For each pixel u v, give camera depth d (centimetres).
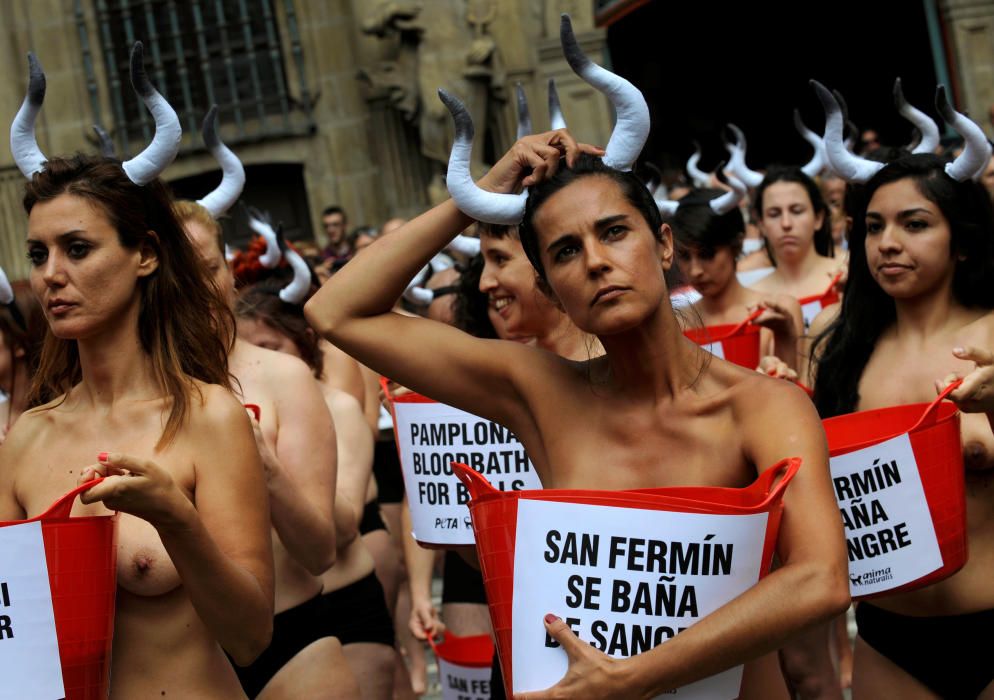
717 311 540
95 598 249
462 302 433
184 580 252
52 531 243
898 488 295
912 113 386
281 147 1617
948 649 324
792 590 208
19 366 439
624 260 223
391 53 1531
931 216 334
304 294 459
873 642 335
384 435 654
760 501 218
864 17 2050
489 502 226
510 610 224
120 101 1614
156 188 279
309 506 335
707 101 2088
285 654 356
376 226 1602
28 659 243
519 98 267
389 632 419
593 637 219
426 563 499
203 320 283
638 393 235
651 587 217
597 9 1461
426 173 1575
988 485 323
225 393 272
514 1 1467
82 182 267
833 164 349
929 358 343
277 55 1608
